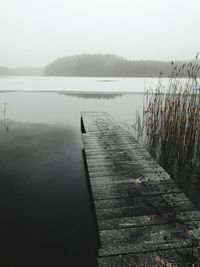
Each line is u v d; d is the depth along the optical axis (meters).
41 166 3.67
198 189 3.03
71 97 11.53
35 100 10.50
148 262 1.33
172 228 1.61
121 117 7.26
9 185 3.08
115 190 2.15
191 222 1.68
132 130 5.65
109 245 1.46
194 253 1.39
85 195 2.84
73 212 2.51
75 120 6.89
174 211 1.81
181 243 1.47
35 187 3.03
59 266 1.84
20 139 5.04
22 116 7.32
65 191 2.93
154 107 4.69
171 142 3.87
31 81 24.78
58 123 6.51
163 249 1.43
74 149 4.45
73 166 3.67
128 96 11.88
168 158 3.83
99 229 1.61
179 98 3.89
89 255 1.95
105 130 4.50
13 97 11.23
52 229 2.25
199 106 3.64
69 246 2.04
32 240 2.11
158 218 1.73
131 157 3.02
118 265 1.32
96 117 5.80
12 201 2.72
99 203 1.93
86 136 4.07
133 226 1.64
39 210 2.55
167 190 2.14
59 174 3.39
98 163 2.81
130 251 1.41
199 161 3.60
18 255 1.95
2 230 2.24
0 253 1.97
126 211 1.81
